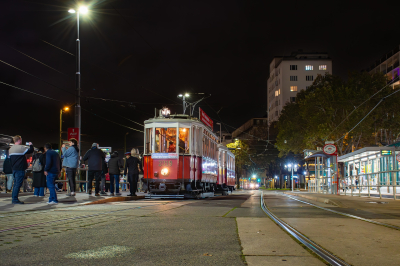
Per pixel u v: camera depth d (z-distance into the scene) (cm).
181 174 1836
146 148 1898
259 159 7431
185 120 1886
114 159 1716
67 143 2070
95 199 1404
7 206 1080
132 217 873
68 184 1569
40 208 1061
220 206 1283
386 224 750
